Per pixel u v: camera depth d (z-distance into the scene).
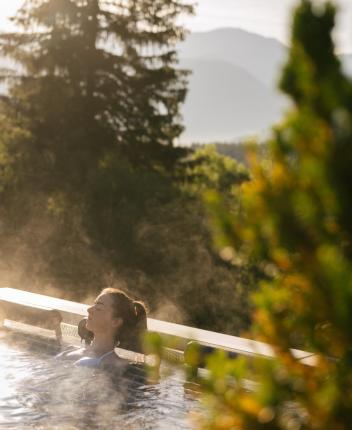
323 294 1.38
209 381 1.52
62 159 23.56
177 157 27.50
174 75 27.50
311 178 1.34
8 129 25.41
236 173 35.91
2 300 8.66
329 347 1.41
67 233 21.33
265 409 1.46
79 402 5.51
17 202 21.97
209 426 1.51
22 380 6.07
